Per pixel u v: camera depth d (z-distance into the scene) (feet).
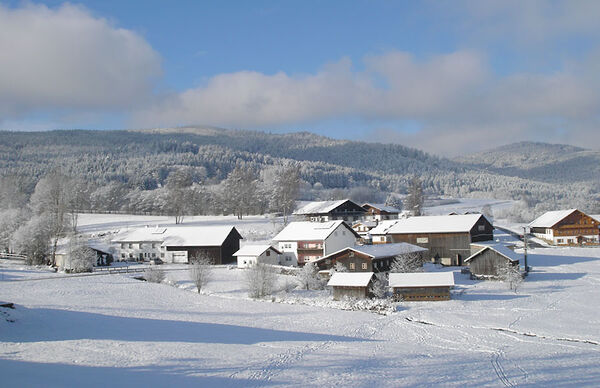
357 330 142.72
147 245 315.58
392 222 347.77
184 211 534.78
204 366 91.66
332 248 277.85
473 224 272.10
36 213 377.30
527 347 121.29
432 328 144.97
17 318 129.70
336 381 83.92
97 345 105.81
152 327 135.85
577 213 330.13
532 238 356.79
